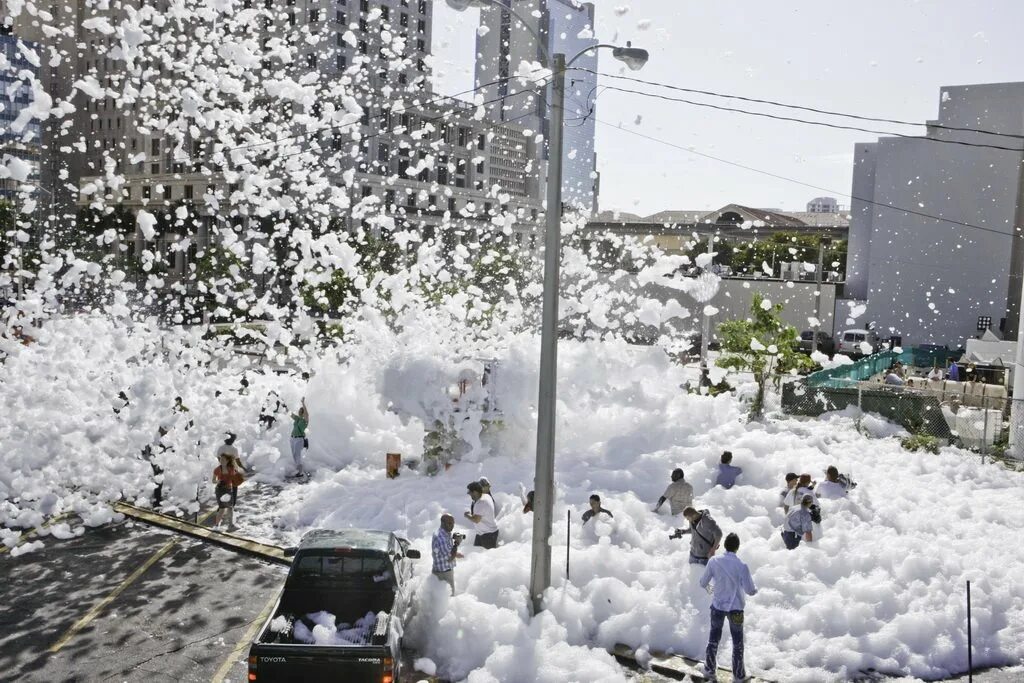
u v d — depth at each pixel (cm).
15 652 1060
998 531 1483
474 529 1463
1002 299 5462
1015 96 5316
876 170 5681
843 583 1205
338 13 7288
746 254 7475
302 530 1573
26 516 1588
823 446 2125
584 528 1425
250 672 870
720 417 2245
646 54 1159
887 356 4212
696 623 1119
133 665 1031
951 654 1057
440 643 1082
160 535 1561
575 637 1109
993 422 2422
